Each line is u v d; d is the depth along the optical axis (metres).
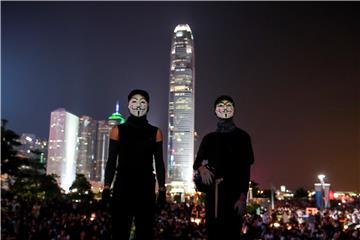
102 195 4.88
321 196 67.38
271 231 19.84
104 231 20.19
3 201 33.47
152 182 4.95
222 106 5.39
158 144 5.09
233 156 5.22
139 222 4.84
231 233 5.05
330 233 19.47
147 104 5.13
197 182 5.29
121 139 4.97
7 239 19.41
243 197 5.09
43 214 29.47
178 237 20.28
